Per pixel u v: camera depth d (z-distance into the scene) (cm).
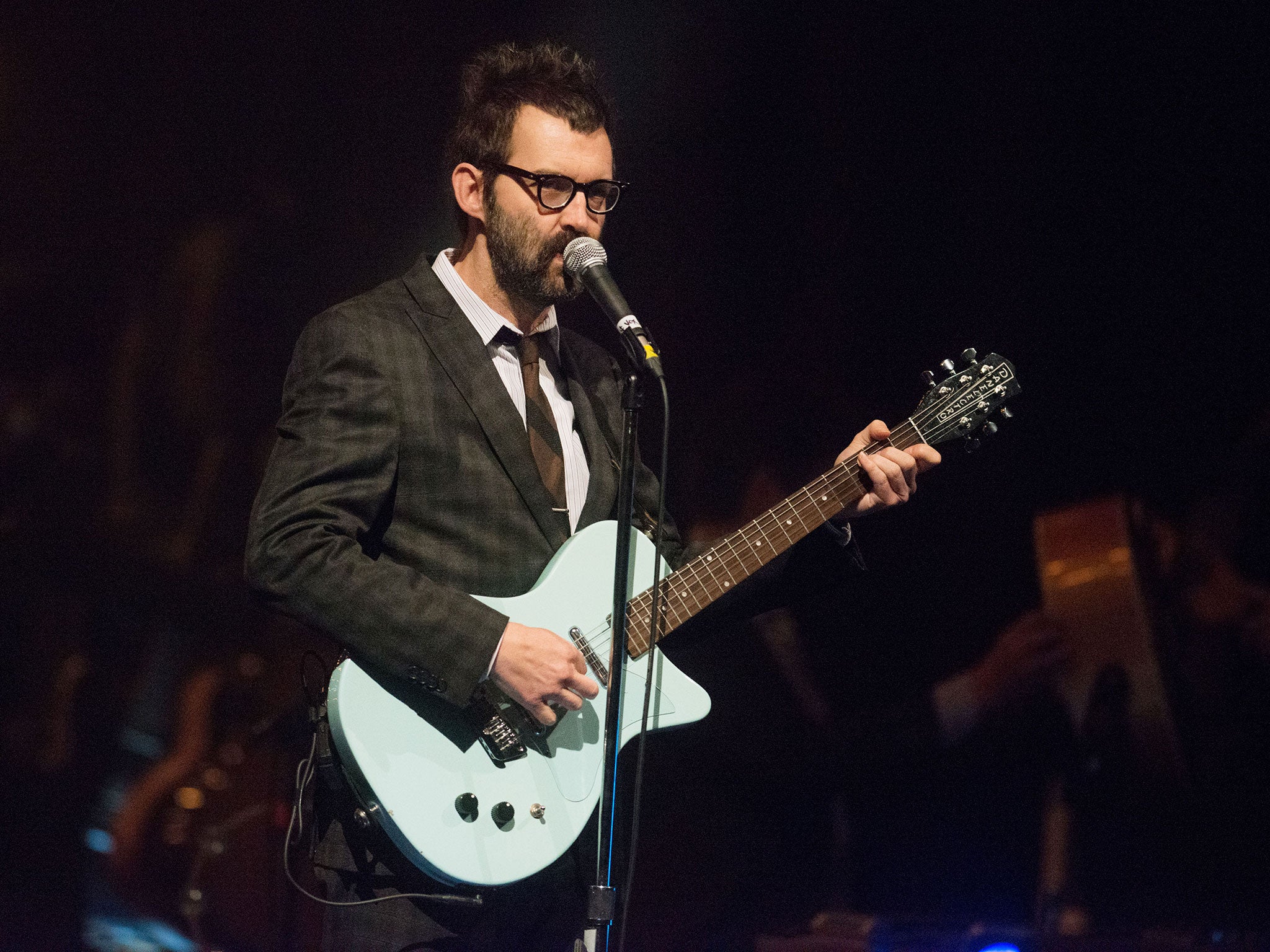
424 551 810
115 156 1986
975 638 1542
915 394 1811
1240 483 1431
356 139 1986
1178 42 1761
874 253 1858
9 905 1647
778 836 1193
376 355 816
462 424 830
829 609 1422
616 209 1875
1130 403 1727
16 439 1880
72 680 1762
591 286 798
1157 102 1769
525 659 762
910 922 1152
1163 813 1337
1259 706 1367
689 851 1157
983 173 1831
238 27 1991
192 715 1605
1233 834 1338
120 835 1523
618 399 948
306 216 1984
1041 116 1816
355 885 778
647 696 771
